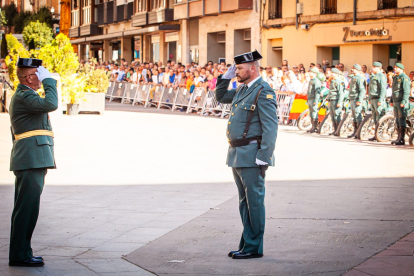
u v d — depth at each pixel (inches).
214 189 407.5
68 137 689.6
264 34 1302.9
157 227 313.9
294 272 239.3
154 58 1771.7
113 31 2039.9
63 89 970.1
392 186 410.6
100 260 262.1
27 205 253.3
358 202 360.8
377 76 717.9
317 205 354.3
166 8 1598.2
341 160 539.8
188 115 1051.3
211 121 925.8
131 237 296.8
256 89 256.8
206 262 255.3
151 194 393.4
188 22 1563.7
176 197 384.2
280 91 935.7
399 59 1059.9
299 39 1211.9
